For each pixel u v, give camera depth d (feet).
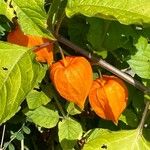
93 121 1.96
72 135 1.74
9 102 1.37
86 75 1.42
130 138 1.64
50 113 1.77
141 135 1.65
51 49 1.52
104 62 1.62
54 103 1.81
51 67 1.48
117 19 1.27
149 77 1.73
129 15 1.29
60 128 1.75
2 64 1.40
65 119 1.76
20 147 2.07
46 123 1.75
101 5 1.33
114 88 1.50
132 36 1.68
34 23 1.42
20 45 1.51
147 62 1.74
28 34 1.41
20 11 1.42
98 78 1.60
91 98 1.53
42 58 1.52
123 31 1.65
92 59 1.60
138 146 1.63
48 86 1.75
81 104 1.44
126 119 1.78
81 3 1.36
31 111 1.76
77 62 1.43
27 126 1.94
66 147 1.74
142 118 1.66
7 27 1.73
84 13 1.33
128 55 1.75
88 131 1.80
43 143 2.09
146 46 1.73
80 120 1.93
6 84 1.38
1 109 1.36
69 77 1.40
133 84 1.65
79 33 1.78
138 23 1.26
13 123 1.94
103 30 1.63
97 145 1.59
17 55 1.42
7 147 2.09
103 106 1.51
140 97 1.80
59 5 1.43
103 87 1.50
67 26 1.83
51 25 1.46
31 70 1.41
